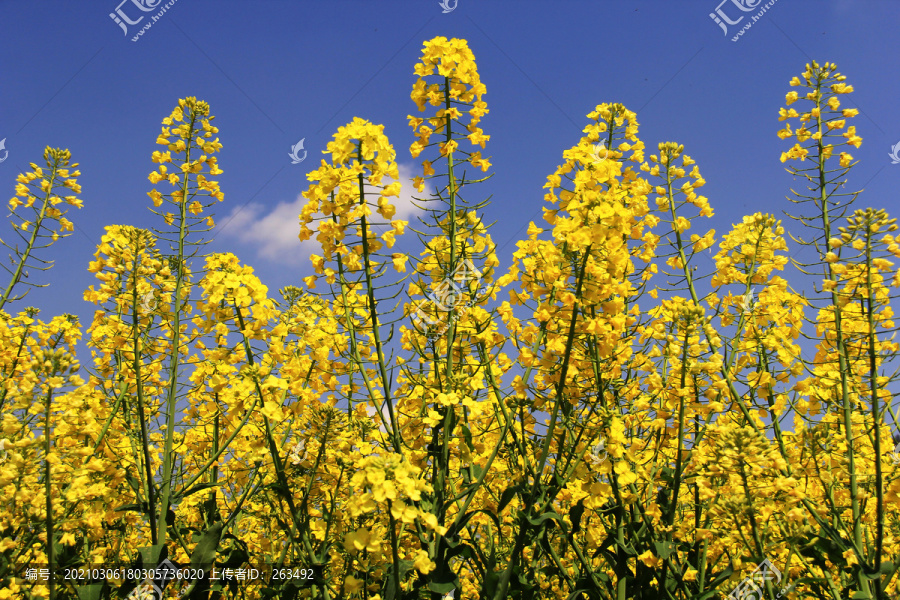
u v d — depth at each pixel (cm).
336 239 77
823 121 88
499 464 86
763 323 88
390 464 69
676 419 82
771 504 76
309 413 84
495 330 84
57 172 99
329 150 77
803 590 85
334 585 88
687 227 89
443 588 72
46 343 90
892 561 75
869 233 76
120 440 86
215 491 90
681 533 81
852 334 78
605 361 79
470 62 83
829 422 81
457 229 85
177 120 93
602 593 79
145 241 82
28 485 75
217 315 82
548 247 77
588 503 77
